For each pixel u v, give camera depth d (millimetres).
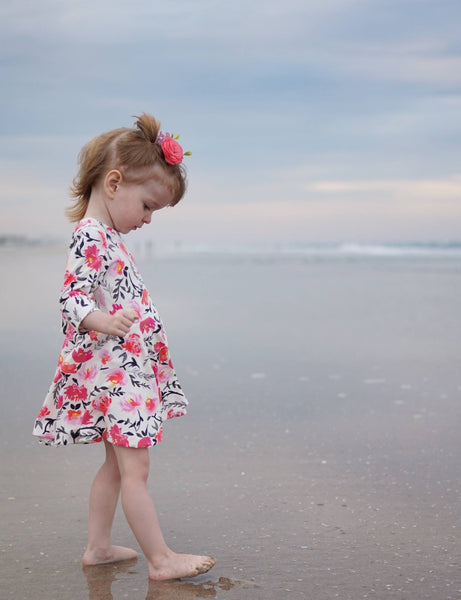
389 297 9555
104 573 2223
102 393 2291
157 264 16125
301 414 3998
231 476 3045
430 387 4602
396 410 4066
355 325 7191
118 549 2348
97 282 2355
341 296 9641
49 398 2363
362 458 3256
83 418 2309
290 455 3311
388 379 4840
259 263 16719
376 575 2168
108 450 2383
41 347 5926
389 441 3498
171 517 2633
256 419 3904
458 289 10555
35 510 2686
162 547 2213
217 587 2107
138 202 2412
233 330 6852
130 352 2324
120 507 2809
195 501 2781
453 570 2195
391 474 3047
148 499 2252
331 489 2889
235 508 2709
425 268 15016
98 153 2424
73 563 2283
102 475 2363
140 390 2314
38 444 3473
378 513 2645
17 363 5297
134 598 2045
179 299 9180
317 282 11578
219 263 16547
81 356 2305
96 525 2312
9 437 3568
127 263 2420
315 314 7938
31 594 2068
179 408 2469
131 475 2262
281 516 2629
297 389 4570
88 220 2377
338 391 4520
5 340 6242
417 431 3656
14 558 2305
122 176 2393
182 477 3039
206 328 6965
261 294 9812
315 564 2246
